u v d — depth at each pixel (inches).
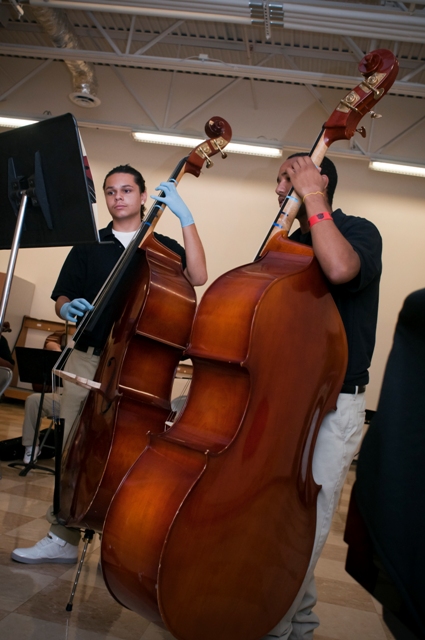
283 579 58.3
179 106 340.8
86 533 76.2
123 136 348.8
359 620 89.1
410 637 36.9
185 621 51.8
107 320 90.2
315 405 60.5
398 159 302.2
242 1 222.5
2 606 71.9
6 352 179.5
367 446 39.9
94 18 277.1
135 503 54.6
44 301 354.0
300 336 59.1
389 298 323.6
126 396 75.6
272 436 56.9
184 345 82.0
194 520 51.8
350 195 330.0
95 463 75.0
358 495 39.6
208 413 58.0
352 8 220.7
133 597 54.1
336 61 308.7
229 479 53.9
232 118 337.7
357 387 65.6
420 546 34.8
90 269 101.3
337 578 110.3
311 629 70.1
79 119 325.1
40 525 110.7
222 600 53.9
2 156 73.9
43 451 181.8
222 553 53.5
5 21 319.0
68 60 290.0
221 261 339.3
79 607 75.8
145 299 78.5
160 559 50.2
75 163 69.2
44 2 246.7
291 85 333.1
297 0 221.6
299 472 59.4
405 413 37.5
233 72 275.0
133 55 276.4
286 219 65.9
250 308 57.1
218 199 342.0
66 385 92.1
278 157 339.0
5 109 353.4
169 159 346.3
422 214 326.3
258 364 56.3
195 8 230.2
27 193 72.1
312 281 60.7
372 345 67.8
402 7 223.6
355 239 65.4
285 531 58.1
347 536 40.7
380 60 66.8
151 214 88.0
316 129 332.2
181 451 54.8
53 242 74.1
